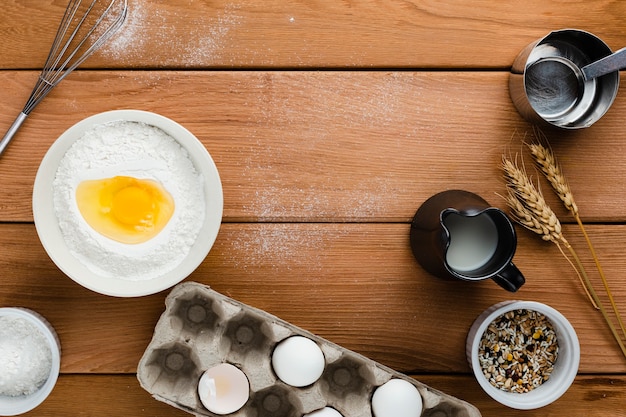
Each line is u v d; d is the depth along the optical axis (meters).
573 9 0.76
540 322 0.75
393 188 0.76
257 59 0.75
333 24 0.75
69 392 0.75
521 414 0.76
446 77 0.76
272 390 0.73
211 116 0.74
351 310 0.76
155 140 0.70
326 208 0.75
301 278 0.75
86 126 0.68
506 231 0.70
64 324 0.74
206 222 0.70
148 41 0.74
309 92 0.75
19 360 0.72
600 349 0.77
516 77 0.74
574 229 0.77
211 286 0.75
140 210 0.70
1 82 0.74
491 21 0.76
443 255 0.68
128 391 0.75
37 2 0.73
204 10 0.74
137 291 0.69
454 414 0.74
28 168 0.74
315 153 0.75
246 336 0.73
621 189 0.76
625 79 0.76
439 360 0.76
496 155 0.76
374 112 0.75
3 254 0.74
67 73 0.72
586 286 0.76
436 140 0.76
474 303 0.76
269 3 0.75
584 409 0.76
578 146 0.76
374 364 0.70
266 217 0.75
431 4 0.75
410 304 0.76
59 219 0.69
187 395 0.69
